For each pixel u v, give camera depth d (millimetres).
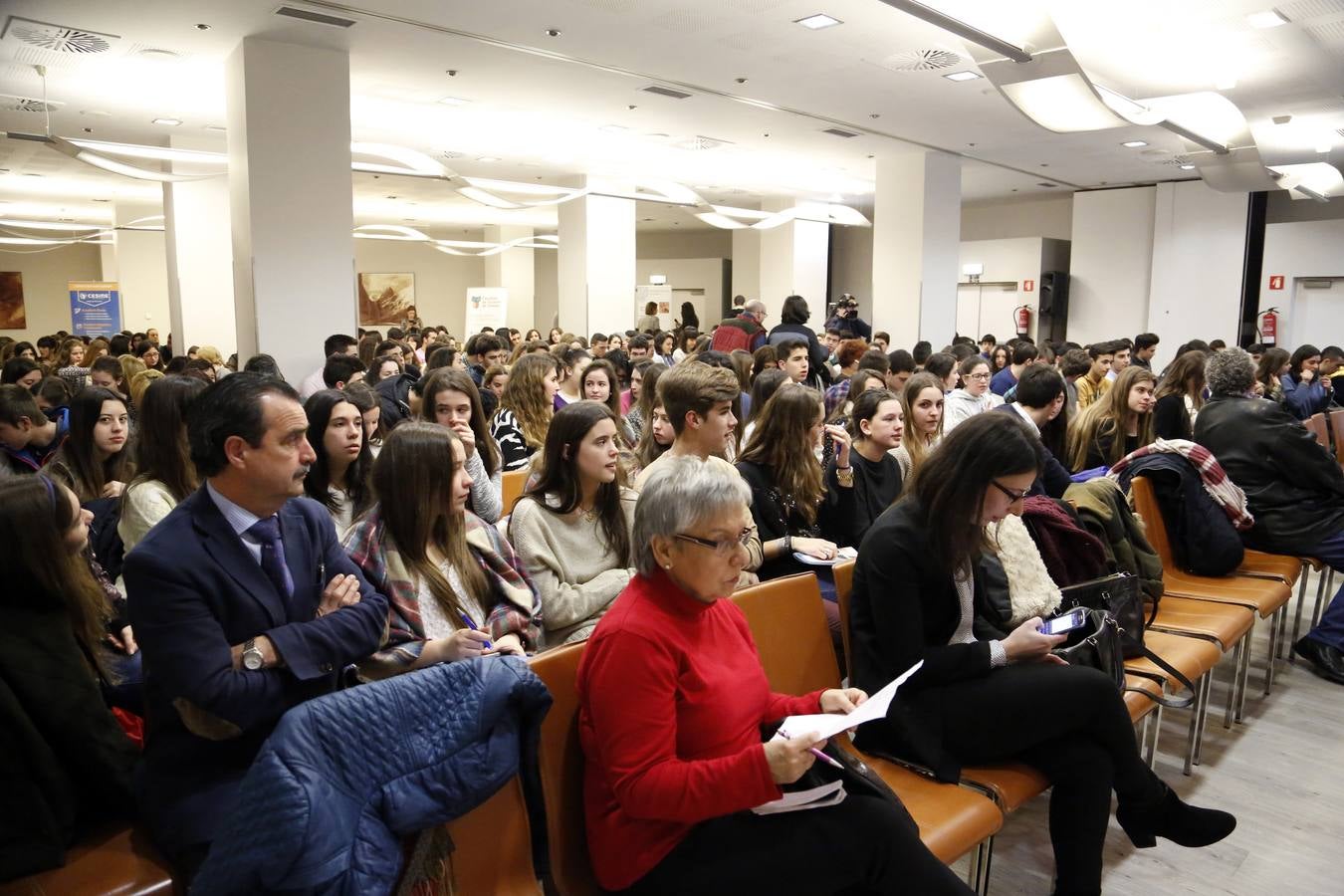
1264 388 7359
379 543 2043
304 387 7176
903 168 12102
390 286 23344
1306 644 3750
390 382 5598
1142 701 2389
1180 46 7008
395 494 2049
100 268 22656
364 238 23031
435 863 1381
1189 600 3186
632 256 14414
